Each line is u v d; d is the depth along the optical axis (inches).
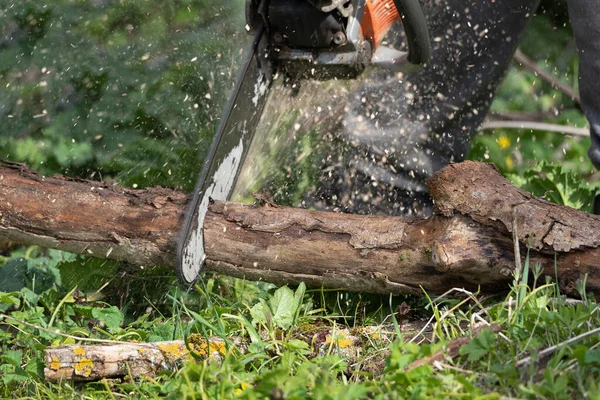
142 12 355.6
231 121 189.5
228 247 192.2
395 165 268.2
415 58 195.8
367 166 268.7
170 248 196.1
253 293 215.2
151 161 310.0
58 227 200.2
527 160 390.3
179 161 309.4
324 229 188.4
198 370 154.2
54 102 331.0
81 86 334.6
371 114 264.7
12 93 331.9
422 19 188.2
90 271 218.4
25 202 200.4
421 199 271.9
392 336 177.8
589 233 172.7
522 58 435.8
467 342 156.0
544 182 273.3
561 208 176.2
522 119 419.2
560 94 430.6
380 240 184.9
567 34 444.5
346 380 163.0
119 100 328.5
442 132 269.6
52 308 203.9
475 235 176.7
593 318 161.0
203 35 349.7
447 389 140.5
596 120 208.8
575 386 141.6
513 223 174.2
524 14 258.2
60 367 167.0
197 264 191.2
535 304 167.6
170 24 355.3
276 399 138.8
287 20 185.3
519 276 171.3
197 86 334.6
